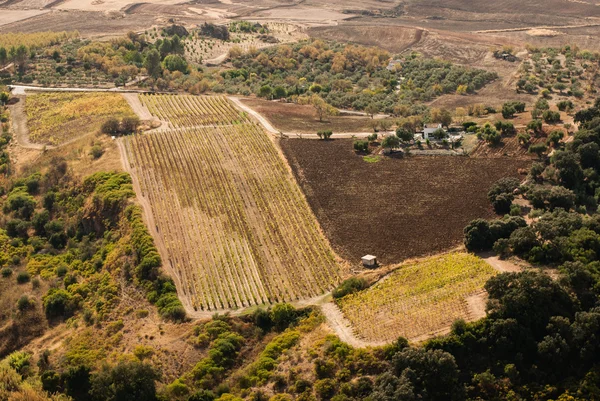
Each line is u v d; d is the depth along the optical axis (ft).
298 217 506.89
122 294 438.40
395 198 525.75
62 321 434.30
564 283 375.86
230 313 411.34
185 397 346.13
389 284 414.21
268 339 387.55
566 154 535.19
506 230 445.78
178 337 390.83
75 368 360.07
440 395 327.06
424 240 467.52
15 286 468.34
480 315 363.56
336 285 429.38
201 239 484.74
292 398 331.16
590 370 333.42
